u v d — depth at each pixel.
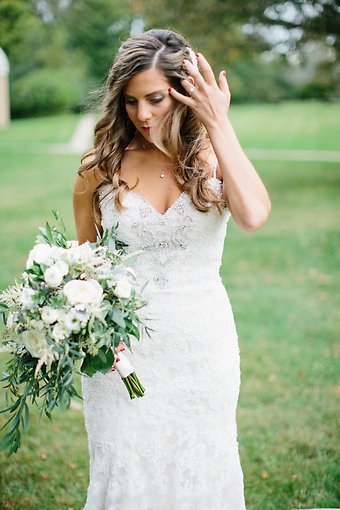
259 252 9.51
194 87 2.60
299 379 5.29
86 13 39.38
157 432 2.82
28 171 17.67
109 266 2.49
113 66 2.67
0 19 33.75
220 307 2.88
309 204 12.96
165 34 2.64
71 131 27.42
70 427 4.59
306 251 9.46
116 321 2.38
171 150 2.69
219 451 2.89
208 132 2.62
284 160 19.73
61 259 2.44
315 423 4.59
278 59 16.11
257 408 4.81
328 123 30.08
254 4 14.45
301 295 7.48
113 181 2.78
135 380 2.64
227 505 2.97
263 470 4.02
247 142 24.45
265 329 6.41
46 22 39.12
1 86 31.52
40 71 36.62
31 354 2.42
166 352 2.79
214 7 14.80
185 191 2.76
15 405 2.56
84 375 2.73
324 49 16.08
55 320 2.35
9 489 3.85
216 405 2.87
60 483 3.92
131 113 2.69
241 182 2.62
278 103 42.88
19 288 2.46
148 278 2.79
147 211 2.75
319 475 3.96
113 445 2.82
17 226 11.18
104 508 2.88
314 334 6.27
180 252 2.79
